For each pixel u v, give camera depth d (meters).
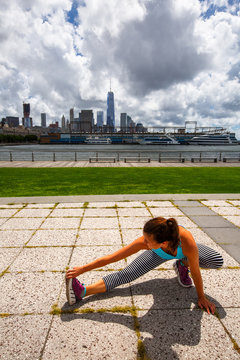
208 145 166.50
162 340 1.80
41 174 12.09
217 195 6.50
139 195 6.48
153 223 1.67
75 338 1.81
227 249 3.35
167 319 2.03
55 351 1.69
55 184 9.09
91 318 2.04
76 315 2.07
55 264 2.92
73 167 15.77
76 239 3.64
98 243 3.50
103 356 1.65
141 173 12.59
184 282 2.44
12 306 2.17
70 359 1.62
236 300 2.29
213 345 1.76
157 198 6.17
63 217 4.69
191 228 4.14
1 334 1.84
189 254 1.87
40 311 2.11
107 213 4.96
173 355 1.67
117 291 2.44
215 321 2.01
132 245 2.06
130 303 2.24
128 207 5.41
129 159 22.48
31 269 2.80
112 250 3.28
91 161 20.84
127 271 2.23
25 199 6.05
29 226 4.20
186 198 6.20
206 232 3.96
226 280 2.62
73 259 3.04
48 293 2.37
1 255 3.13
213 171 13.52
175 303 2.24
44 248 3.34
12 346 1.72
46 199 6.05
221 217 4.73
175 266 2.50
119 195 6.46
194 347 1.74
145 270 2.20
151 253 2.18
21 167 15.68
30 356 1.64
